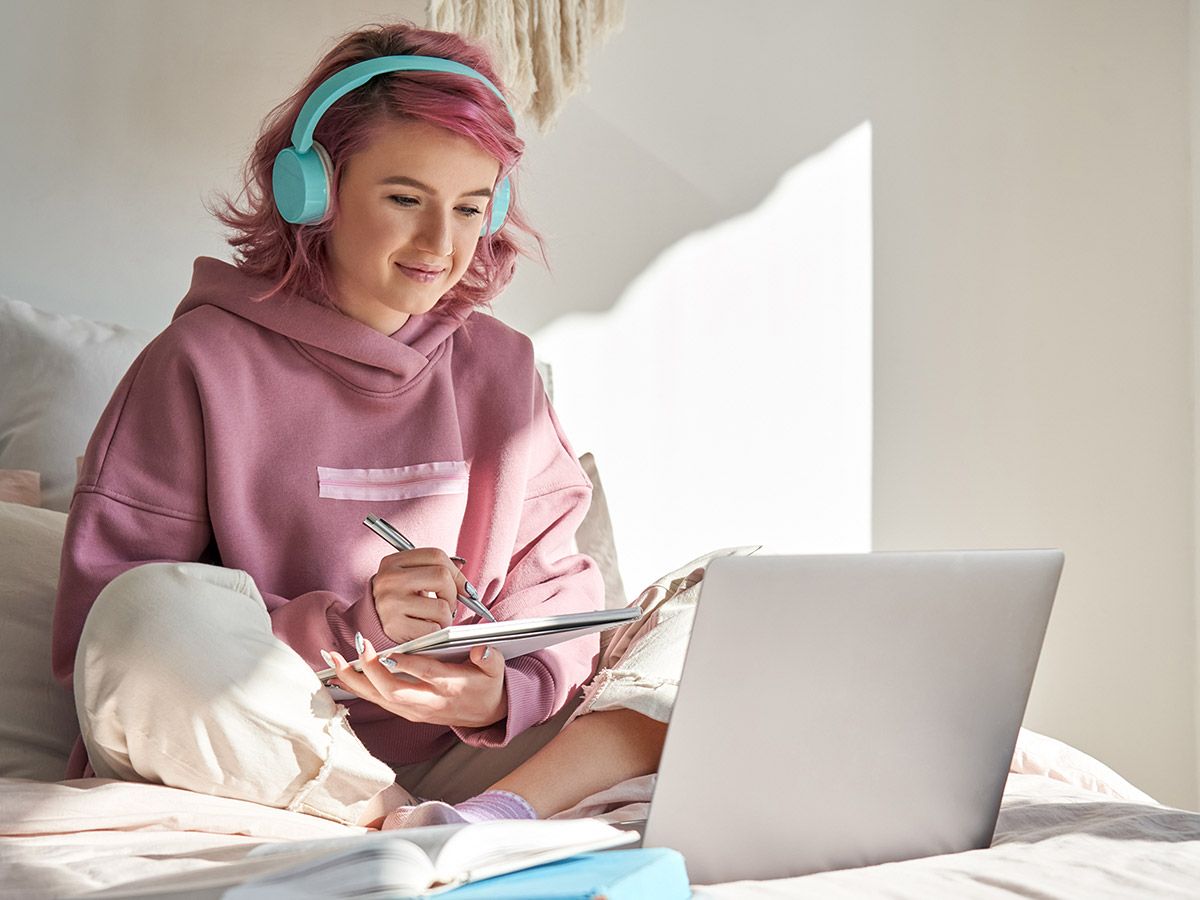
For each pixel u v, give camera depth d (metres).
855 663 0.88
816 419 2.32
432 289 1.38
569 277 2.23
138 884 0.68
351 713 1.29
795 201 2.33
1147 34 2.43
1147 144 2.42
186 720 1.07
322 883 0.61
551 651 1.27
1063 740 2.36
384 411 1.44
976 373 2.37
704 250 2.29
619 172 2.26
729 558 0.82
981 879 0.81
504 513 1.47
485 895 0.62
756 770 0.86
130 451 1.33
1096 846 0.92
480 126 1.32
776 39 2.33
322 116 1.36
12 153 1.91
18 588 1.40
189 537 1.34
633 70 2.26
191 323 1.39
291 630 1.21
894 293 2.35
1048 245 2.39
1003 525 2.36
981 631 0.93
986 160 2.39
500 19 1.94
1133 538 2.39
